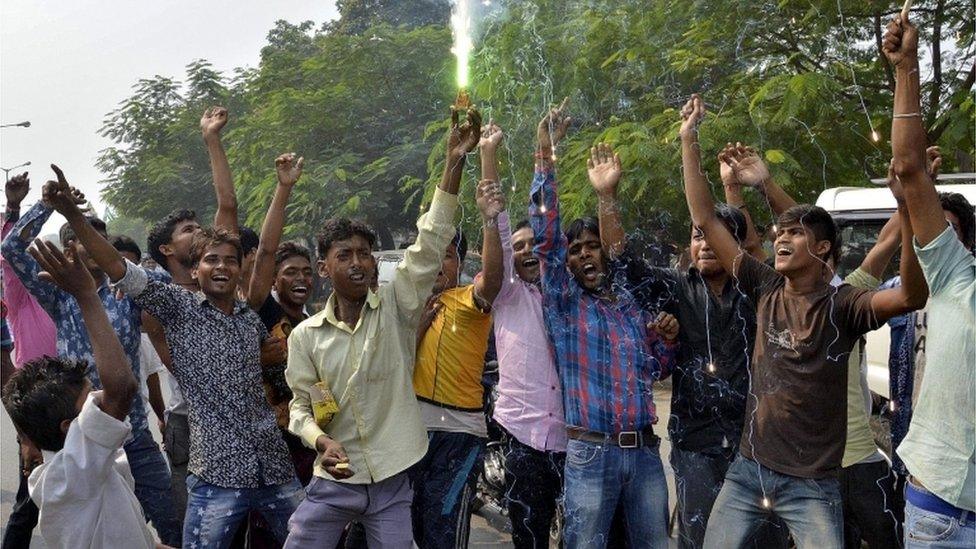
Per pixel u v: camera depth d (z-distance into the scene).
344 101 19.27
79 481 2.71
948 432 2.77
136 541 2.85
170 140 26.64
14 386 2.84
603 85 9.88
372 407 3.51
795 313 3.28
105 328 2.73
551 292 3.86
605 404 3.72
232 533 3.76
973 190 5.30
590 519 3.70
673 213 8.80
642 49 9.60
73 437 2.73
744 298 3.85
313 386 3.51
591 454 3.71
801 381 3.22
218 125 4.94
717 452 3.85
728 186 4.44
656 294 3.97
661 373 3.93
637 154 8.55
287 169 4.42
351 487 3.50
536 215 3.89
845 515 3.91
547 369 4.04
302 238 19.06
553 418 4.01
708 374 3.86
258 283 4.30
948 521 2.79
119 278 3.63
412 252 3.63
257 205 18.70
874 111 8.73
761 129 8.30
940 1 9.09
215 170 4.90
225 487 3.72
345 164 18.61
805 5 9.07
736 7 9.30
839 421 3.23
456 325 4.20
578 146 9.45
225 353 3.78
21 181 5.19
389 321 3.57
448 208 3.64
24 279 4.38
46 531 2.77
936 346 2.80
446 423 4.20
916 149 2.77
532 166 8.87
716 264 3.83
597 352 3.77
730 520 3.43
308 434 3.43
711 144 8.26
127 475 2.97
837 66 9.13
